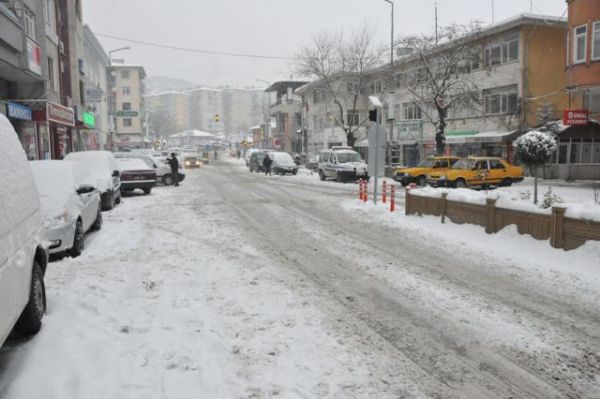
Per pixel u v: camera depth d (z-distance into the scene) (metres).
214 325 5.77
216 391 4.22
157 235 11.81
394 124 44.75
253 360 4.85
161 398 4.08
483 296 6.97
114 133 72.56
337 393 4.23
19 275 4.70
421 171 25.92
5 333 4.22
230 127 168.38
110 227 13.02
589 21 23.47
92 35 49.06
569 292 7.12
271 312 6.25
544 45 32.16
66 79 32.75
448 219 12.54
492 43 34.44
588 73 23.72
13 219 4.84
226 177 36.03
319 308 6.44
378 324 5.89
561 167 30.75
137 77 91.62
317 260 9.21
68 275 7.96
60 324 5.71
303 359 4.89
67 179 10.04
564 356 5.02
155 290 7.15
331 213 15.80
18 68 19.02
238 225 13.36
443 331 5.68
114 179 17.81
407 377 4.56
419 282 7.68
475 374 4.64
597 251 8.25
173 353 4.96
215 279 7.80
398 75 43.31
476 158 25.06
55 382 4.28
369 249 10.20
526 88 31.81
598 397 4.23
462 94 31.38
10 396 4.07
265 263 8.95
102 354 4.87
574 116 25.69
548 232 9.30
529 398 4.22
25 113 21.12
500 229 10.60
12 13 18.31
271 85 79.12
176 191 24.16
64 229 8.84
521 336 5.52
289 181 31.67
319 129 60.00
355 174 30.00
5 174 4.93
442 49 32.59
